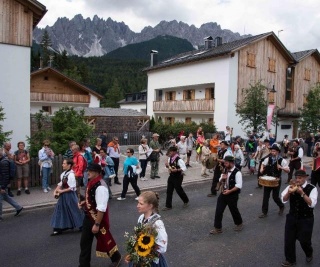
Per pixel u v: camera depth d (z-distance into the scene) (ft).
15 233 24.79
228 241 23.66
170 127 85.81
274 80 101.91
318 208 32.83
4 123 47.21
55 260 20.22
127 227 26.37
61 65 291.79
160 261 13.12
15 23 47.70
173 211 30.99
